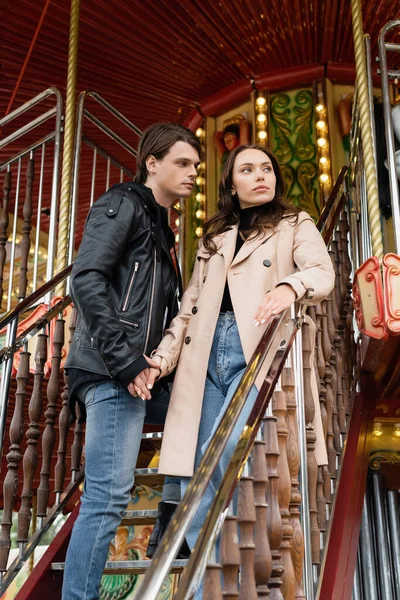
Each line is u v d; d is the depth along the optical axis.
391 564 4.90
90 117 5.29
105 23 5.90
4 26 5.92
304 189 6.38
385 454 5.08
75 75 5.25
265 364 2.33
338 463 3.21
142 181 2.71
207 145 6.82
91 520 2.21
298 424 2.45
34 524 4.51
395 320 3.20
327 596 2.51
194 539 2.28
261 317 2.20
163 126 2.69
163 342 2.48
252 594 1.66
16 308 3.18
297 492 2.17
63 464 3.27
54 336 3.37
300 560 2.08
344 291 3.88
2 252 4.86
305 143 6.48
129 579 3.67
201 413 2.42
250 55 6.36
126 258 2.43
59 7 5.68
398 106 4.24
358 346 4.03
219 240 2.64
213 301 2.50
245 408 2.26
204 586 1.55
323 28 6.05
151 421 2.73
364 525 5.00
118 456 2.26
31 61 6.33
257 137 6.54
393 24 3.83
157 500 3.74
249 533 1.73
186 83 6.70
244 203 2.69
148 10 5.76
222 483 1.68
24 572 6.98
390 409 4.81
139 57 6.34
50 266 4.55
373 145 3.66
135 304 2.38
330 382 3.16
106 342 2.21
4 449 4.30
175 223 8.11
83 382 2.32
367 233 4.08
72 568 2.19
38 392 3.21
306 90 6.59
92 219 2.40
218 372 2.43
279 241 2.55
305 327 2.67
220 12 5.78
